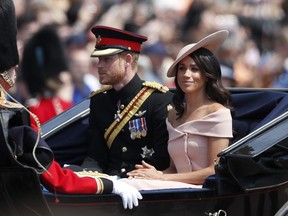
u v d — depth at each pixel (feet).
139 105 83.25
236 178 72.08
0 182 67.51
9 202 67.82
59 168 69.92
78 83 129.90
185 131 79.97
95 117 85.05
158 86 83.71
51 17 159.22
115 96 84.12
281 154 74.18
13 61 69.36
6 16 68.80
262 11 166.40
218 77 80.07
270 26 163.63
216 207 73.36
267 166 73.41
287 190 76.33
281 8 168.14
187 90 79.36
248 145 73.26
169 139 81.05
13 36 69.21
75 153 86.94
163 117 82.48
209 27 160.25
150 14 164.86
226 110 79.71
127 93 83.71
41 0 158.92
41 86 113.70
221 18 161.38
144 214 72.23
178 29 160.97
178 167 80.64
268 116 80.12
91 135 85.15
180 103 81.25
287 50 144.87
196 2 163.32
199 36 159.12
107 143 84.33
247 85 141.79
